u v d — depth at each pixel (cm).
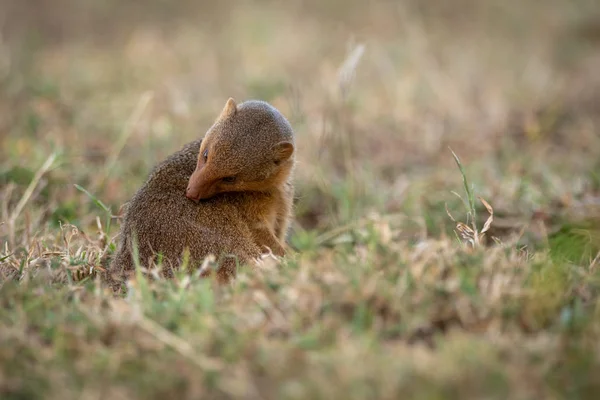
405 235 1205
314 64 2227
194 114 1725
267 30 2531
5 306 747
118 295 810
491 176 1405
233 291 746
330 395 556
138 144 1559
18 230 1084
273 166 984
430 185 1418
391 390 557
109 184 1288
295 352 612
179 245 906
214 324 661
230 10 2877
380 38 2478
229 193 975
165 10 2916
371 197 1349
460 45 2508
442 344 621
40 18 2788
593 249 1001
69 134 1606
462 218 1218
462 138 1727
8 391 589
